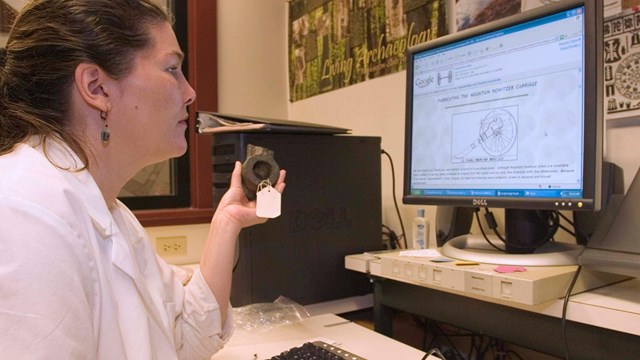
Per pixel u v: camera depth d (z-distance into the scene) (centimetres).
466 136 101
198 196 200
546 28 88
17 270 46
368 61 168
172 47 70
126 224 79
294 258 122
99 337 57
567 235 107
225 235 93
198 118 132
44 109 62
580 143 82
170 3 198
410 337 136
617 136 99
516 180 92
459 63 103
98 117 64
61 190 55
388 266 102
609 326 69
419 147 112
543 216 96
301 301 122
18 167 55
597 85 79
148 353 62
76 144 63
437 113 108
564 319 74
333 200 128
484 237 106
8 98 63
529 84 90
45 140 60
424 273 92
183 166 206
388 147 159
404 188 115
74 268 51
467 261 92
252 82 212
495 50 96
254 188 97
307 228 124
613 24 99
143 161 71
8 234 47
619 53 98
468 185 101
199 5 198
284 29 219
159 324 69
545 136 87
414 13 148
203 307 87
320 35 195
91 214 60
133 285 65
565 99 84
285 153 121
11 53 62
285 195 120
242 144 115
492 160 96
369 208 135
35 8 62
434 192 108
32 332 45
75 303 49
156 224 188
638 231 73
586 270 79
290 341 94
